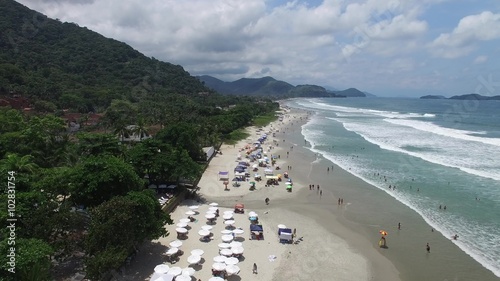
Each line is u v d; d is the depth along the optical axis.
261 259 38.06
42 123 66.12
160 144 58.72
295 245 41.66
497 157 85.75
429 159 83.88
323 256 39.12
